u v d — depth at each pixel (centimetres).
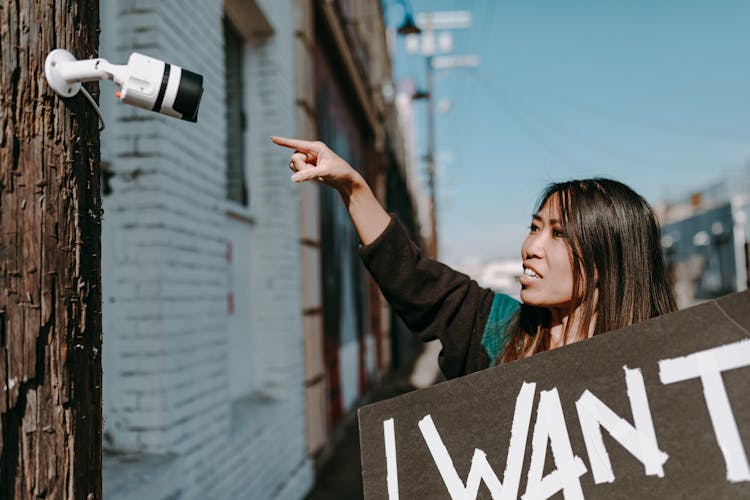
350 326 896
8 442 115
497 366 148
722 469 129
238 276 480
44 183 121
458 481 143
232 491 377
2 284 116
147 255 311
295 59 595
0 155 116
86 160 132
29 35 120
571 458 138
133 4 319
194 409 340
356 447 706
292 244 547
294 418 525
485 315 175
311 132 636
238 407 454
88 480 129
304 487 521
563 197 162
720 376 134
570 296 158
